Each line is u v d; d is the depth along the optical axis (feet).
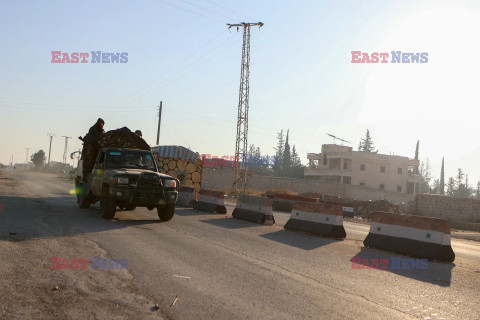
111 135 41.93
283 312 12.83
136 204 33.99
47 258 17.89
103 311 11.81
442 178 386.52
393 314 13.52
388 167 243.19
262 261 20.84
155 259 19.27
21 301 12.08
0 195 53.62
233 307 12.96
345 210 87.10
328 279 17.97
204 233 30.17
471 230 95.04
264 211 41.16
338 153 244.01
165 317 11.66
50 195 63.31
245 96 133.49
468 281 20.04
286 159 352.69
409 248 26.73
